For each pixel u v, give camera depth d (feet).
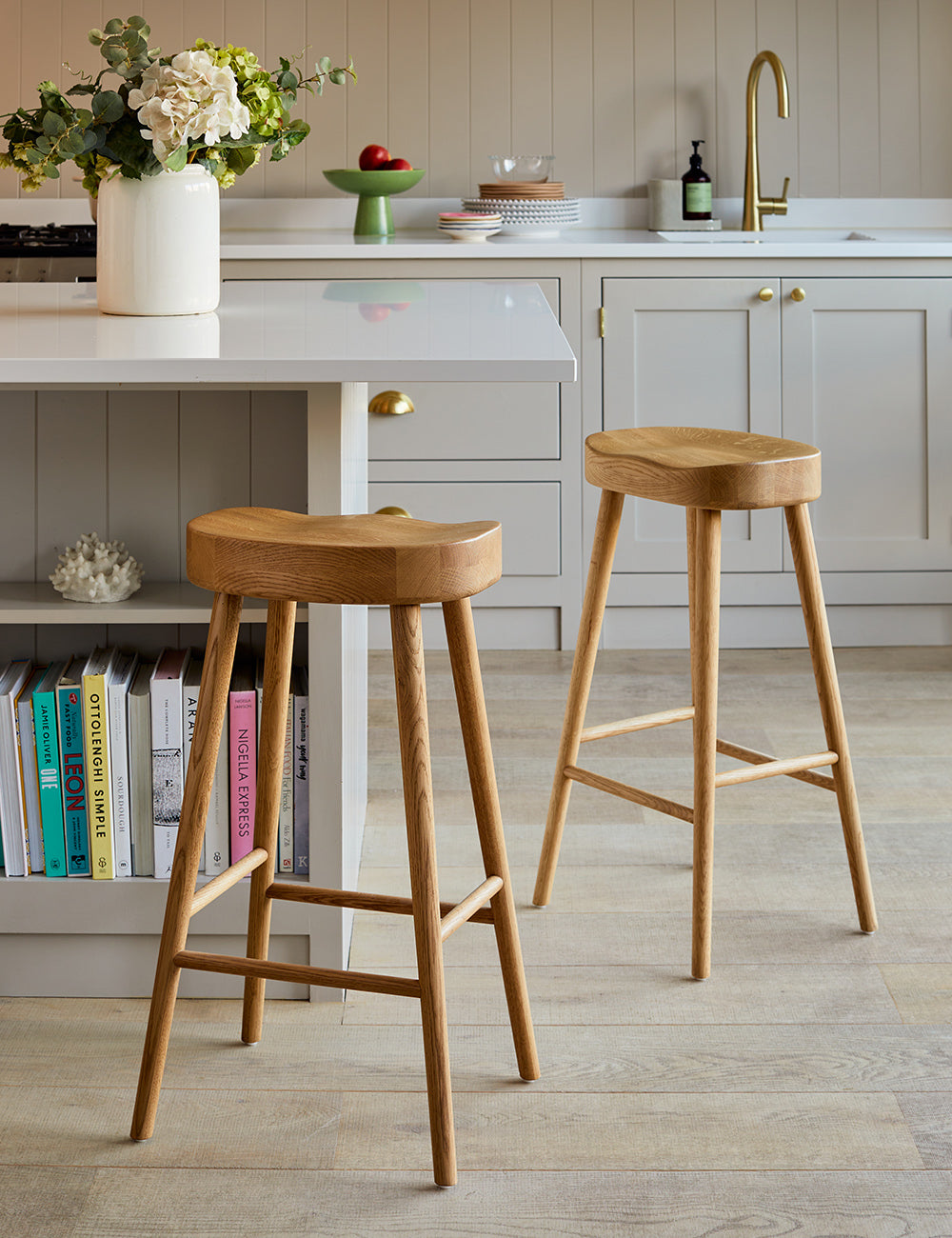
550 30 13.30
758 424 11.89
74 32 13.12
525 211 12.60
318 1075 5.69
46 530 6.69
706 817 6.35
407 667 4.72
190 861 5.15
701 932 6.41
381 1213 4.85
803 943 6.80
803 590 6.66
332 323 6.57
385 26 13.24
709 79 13.39
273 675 5.59
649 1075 5.68
